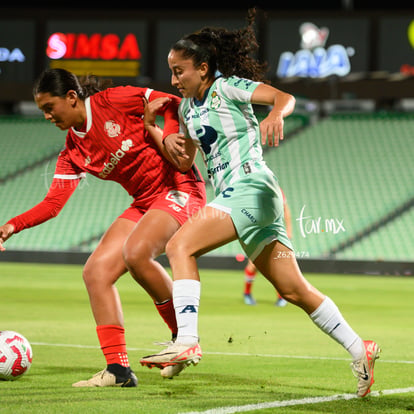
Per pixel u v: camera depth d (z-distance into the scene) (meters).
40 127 96.81
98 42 87.56
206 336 26.19
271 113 12.67
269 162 87.12
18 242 77.31
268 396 14.34
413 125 90.81
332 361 20.02
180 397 14.09
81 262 70.75
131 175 16.22
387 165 84.12
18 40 89.00
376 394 14.66
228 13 87.06
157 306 16.00
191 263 13.34
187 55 13.96
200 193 16.36
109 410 12.66
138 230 15.30
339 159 86.31
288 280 13.92
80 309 35.88
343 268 65.69
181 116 14.81
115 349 15.34
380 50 84.44
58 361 19.39
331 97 84.44
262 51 85.62
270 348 22.98
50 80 15.58
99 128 15.91
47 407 12.90
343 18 84.62
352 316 34.81
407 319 33.53
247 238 13.55
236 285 53.88
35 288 48.28
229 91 13.75
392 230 73.69
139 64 87.00
